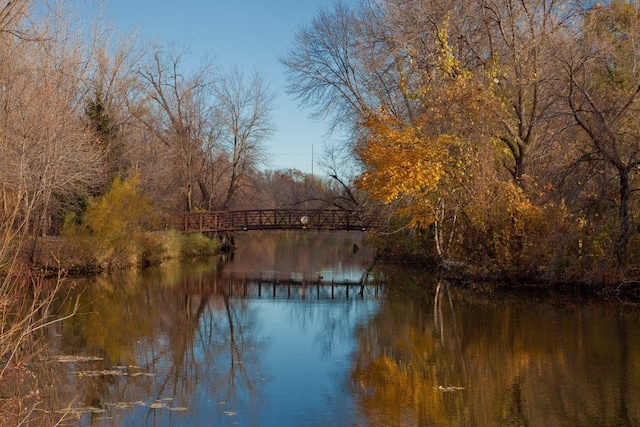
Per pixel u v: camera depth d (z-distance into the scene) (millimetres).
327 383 10078
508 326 13781
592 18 20703
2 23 16234
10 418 8008
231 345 12789
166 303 18188
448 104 19250
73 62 23000
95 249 24672
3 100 17375
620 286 17391
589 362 10852
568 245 18344
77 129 22969
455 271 21984
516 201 19078
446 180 20078
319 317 16203
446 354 11750
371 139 21094
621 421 8211
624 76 20406
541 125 20422
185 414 8570
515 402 8992
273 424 8203
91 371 10594
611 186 17250
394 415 8547
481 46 22047
